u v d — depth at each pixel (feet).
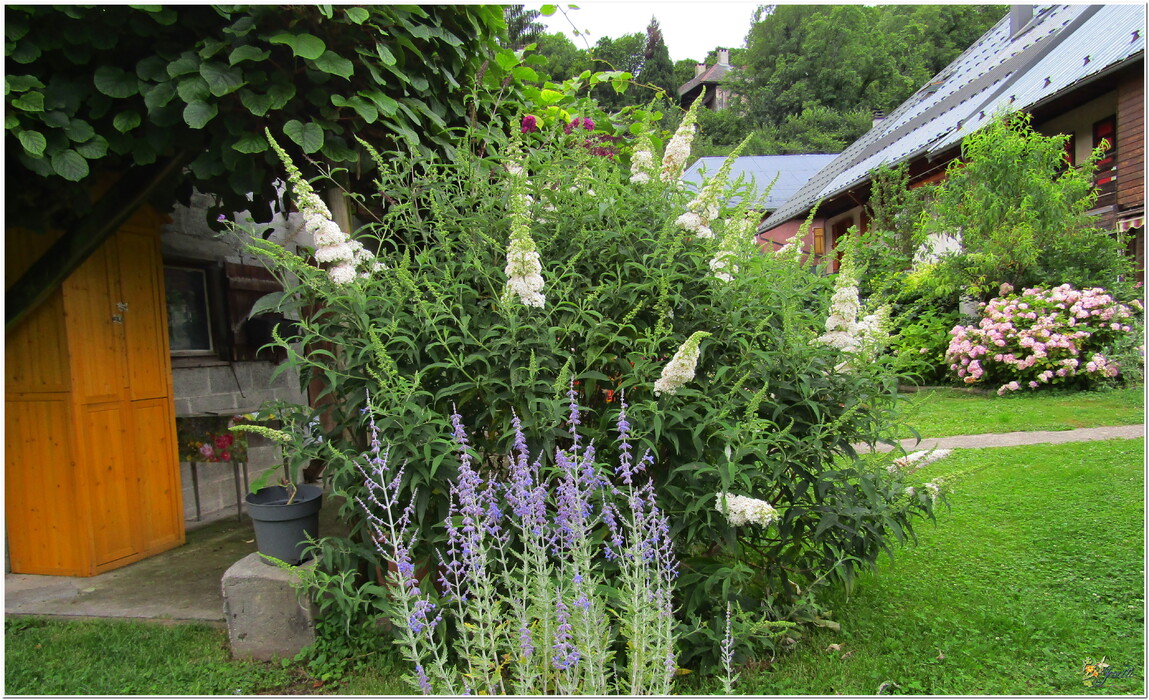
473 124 11.89
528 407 8.04
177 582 12.26
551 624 6.73
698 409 8.39
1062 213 29.17
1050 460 16.61
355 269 9.26
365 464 8.22
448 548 8.36
